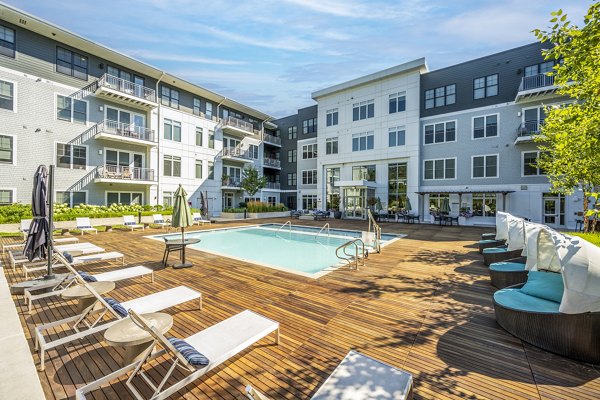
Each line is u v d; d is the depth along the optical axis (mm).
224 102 26891
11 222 12984
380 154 23969
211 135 25984
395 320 4152
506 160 18812
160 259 8164
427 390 2627
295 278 6312
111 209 17328
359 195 24266
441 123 21422
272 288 5625
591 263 2984
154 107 20641
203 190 25047
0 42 14594
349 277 6387
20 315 4270
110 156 18859
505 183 18812
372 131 24516
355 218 24375
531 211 17984
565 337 3100
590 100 5309
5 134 14688
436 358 3152
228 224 19047
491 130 19391
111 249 9727
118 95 18188
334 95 26797
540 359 3109
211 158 25891
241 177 29547
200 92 24516
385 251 9547
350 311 4492
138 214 17875
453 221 20453
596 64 4559
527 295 4008
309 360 3137
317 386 2711
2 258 7996
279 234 15281
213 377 2844
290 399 2529
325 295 5223
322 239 13648
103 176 17750
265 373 2908
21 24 15047
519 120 18422
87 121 17750
